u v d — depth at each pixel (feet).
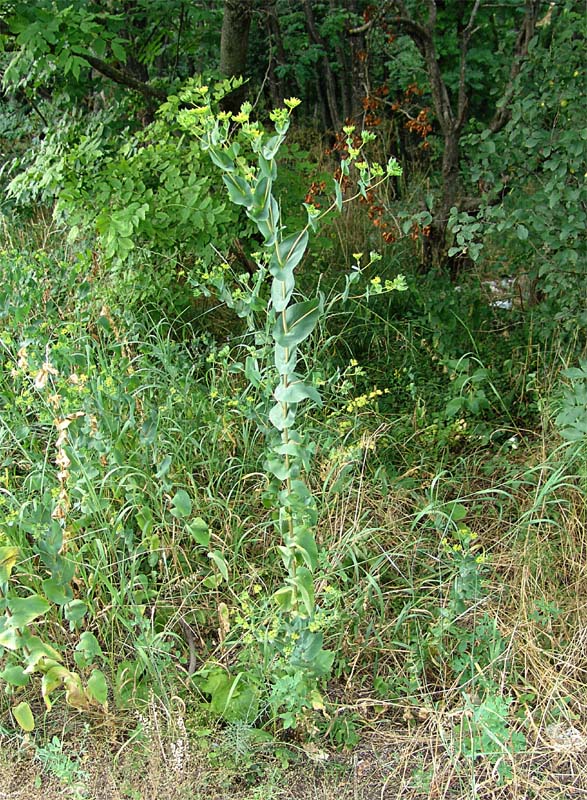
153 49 18.61
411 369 14.67
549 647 9.81
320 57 27.14
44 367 9.78
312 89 30.17
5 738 8.73
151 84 18.57
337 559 9.91
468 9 24.02
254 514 11.62
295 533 8.20
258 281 8.70
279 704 8.56
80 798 8.01
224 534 10.98
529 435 14.03
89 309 14.44
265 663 8.82
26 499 10.76
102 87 18.45
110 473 9.69
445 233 17.76
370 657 9.78
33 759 8.45
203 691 9.10
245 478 11.58
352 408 11.90
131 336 13.64
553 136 13.58
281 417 7.70
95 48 15.38
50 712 9.08
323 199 20.27
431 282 16.33
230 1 16.46
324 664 8.45
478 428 13.65
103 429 10.25
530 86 14.75
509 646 9.29
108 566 9.56
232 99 17.29
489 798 8.27
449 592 9.78
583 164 13.76
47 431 12.21
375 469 12.67
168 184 14.52
